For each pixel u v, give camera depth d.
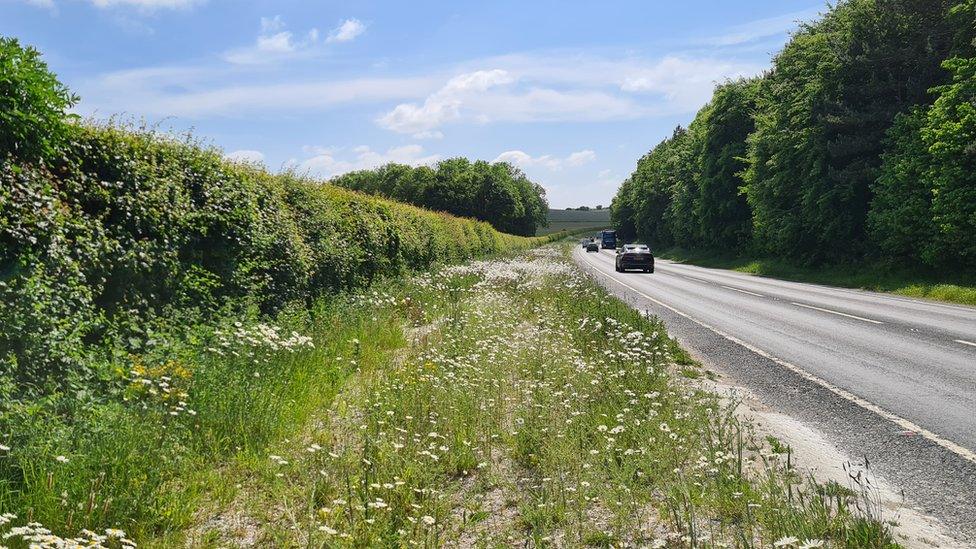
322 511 3.91
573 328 10.98
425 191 111.38
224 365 6.55
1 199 5.13
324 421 6.13
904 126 25.12
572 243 121.44
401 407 6.18
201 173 8.81
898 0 28.05
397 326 11.60
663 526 4.02
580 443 5.23
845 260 30.36
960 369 8.35
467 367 7.61
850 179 29.42
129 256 6.72
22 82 5.34
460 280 19.50
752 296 20.08
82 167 6.81
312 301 11.46
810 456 5.25
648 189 84.25
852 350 10.01
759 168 38.41
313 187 13.40
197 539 3.88
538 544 3.68
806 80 33.62
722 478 4.46
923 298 19.27
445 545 3.87
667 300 18.67
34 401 4.78
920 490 4.51
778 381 8.07
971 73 20.81
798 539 3.42
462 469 5.16
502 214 110.06
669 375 7.75
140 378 5.66
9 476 4.02
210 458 5.03
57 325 5.45
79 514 3.75
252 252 9.46
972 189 20.23
